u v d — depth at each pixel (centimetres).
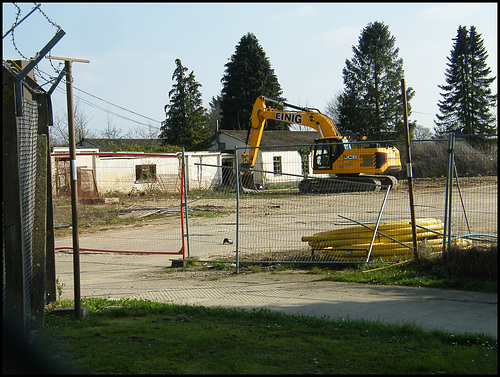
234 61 6141
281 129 6003
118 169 2988
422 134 6944
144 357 479
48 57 613
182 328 584
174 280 947
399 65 5934
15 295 511
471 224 1477
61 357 473
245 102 5988
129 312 664
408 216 1747
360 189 2362
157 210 2288
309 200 2159
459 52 5753
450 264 830
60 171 2139
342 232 1020
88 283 949
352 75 5953
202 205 2514
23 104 568
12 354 469
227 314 652
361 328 575
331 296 755
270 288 834
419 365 455
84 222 1973
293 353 494
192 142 5466
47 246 716
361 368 453
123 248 1422
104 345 516
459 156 1917
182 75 5525
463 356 482
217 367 452
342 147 2866
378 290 782
